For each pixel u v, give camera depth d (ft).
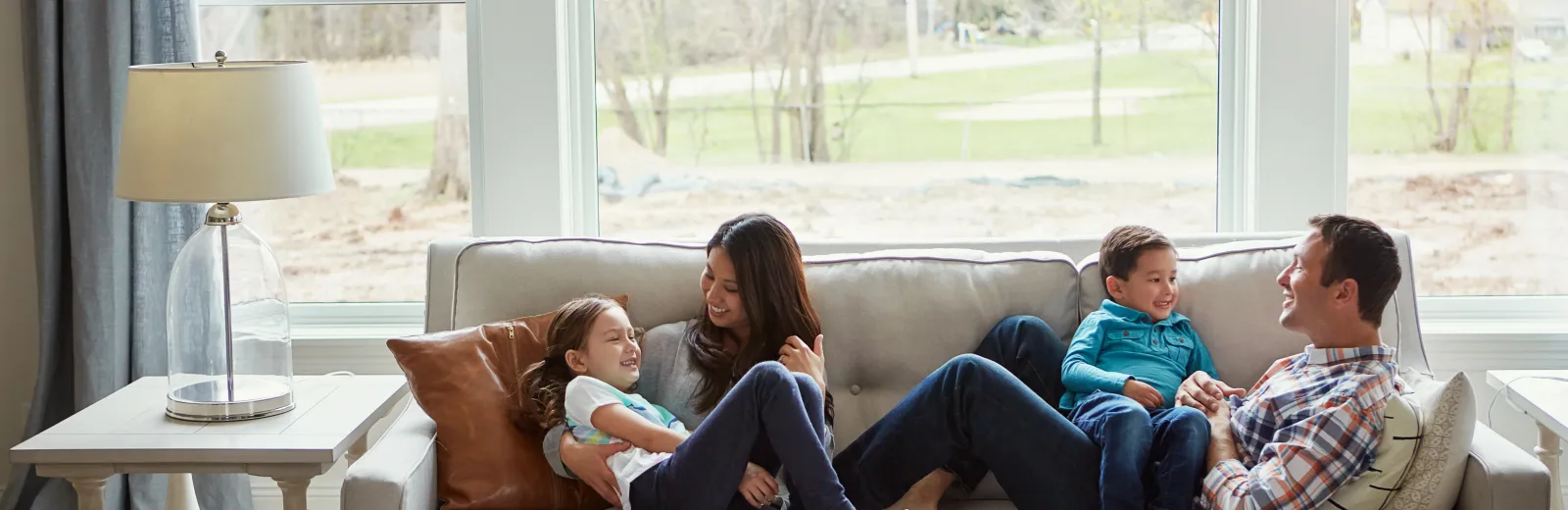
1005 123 9.72
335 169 9.76
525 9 9.20
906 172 9.79
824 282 7.78
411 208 9.81
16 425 9.53
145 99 6.91
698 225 9.90
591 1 9.61
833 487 6.37
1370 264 6.48
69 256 8.90
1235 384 7.59
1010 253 8.01
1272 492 6.18
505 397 7.13
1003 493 7.52
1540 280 9.63
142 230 8.73
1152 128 9.69
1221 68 9.53
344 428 7.10
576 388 6.92
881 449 6.97
